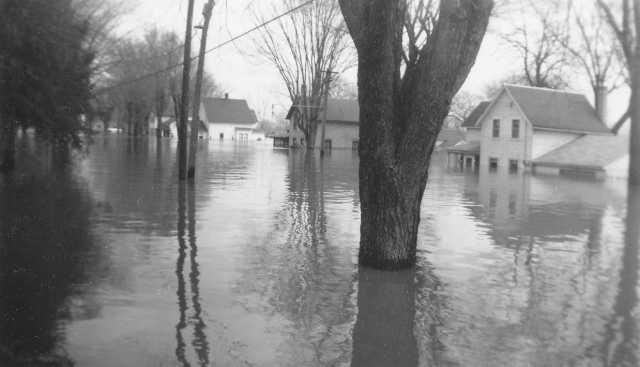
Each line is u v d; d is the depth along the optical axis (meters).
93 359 5.24
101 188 17.70
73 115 18.50
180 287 7.41
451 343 5.82
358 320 6.39
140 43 62.25
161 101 80.44
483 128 45.16
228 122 108.94
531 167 39.66
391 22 7.48
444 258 9.51
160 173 23.81
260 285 7.59
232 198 16.56
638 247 10.86
